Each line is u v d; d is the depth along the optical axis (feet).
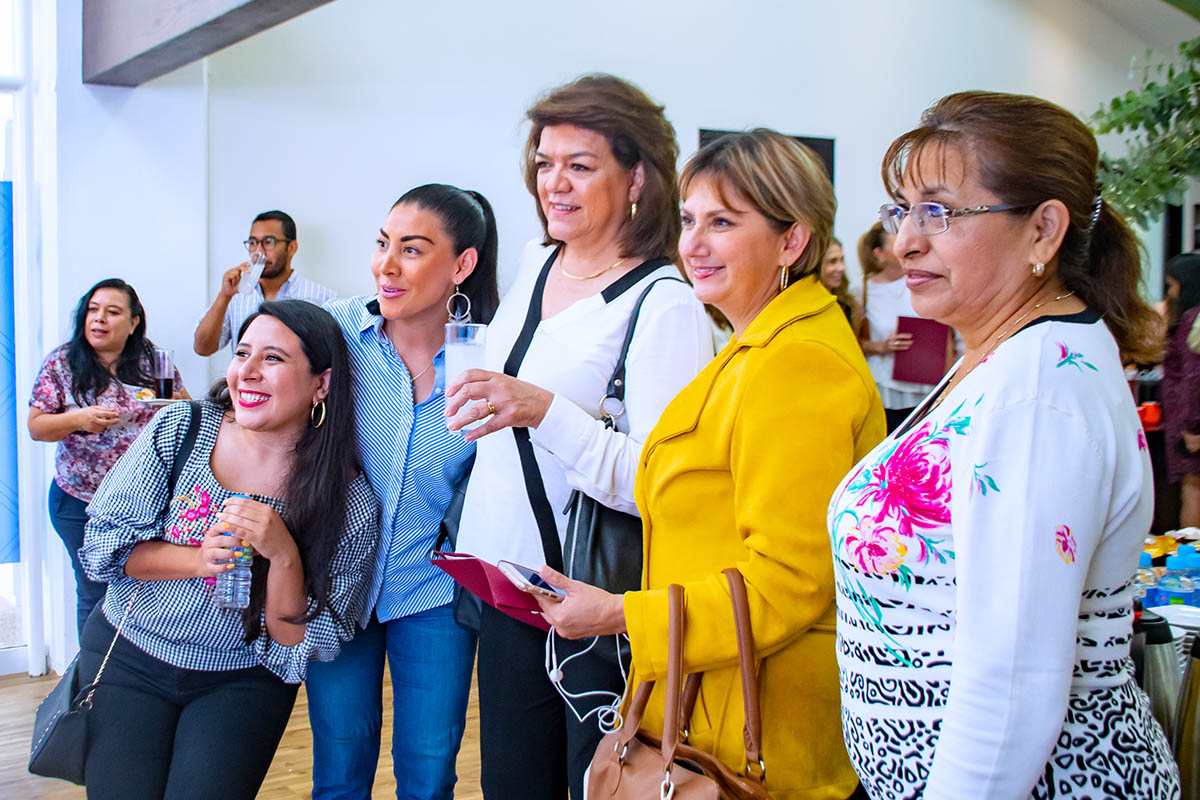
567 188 5.98
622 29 20.16
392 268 6.97
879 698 3.76
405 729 7.46
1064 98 25.00
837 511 3.93
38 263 14.94
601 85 5.98
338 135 17.95
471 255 7.23
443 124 18.78
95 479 12.83
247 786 6.52
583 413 5.65
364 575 7.09
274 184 17.52
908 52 23.03
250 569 6.43
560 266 6.34
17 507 14.85
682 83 20.79
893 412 16.60
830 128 22.34
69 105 14.62
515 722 6.03
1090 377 3.35
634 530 5.63
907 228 3.79
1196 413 11.82
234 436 6.84
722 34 21.08
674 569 4.90
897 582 3.65
